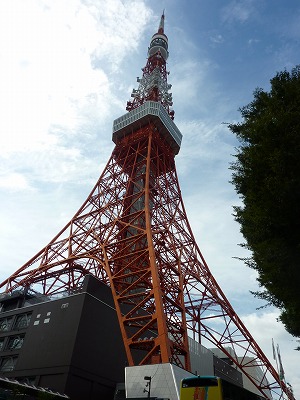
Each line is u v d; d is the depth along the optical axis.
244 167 19.47
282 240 16.88
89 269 72.19
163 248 68.62
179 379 41.69
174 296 59.44
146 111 90.50
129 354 47.00
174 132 95.56
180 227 78.56
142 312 64.12
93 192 84.75
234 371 92.56
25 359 52.84
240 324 70.31
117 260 66.81
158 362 44.34
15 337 58.72
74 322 51.62
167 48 126.38
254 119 20.16
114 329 56.41
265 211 17.08
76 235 76.94
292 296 17.28
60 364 48.12
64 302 55.78
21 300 65.88
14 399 38.75
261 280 19.02
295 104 17.47
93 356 50.75
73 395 45.97
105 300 57.72
